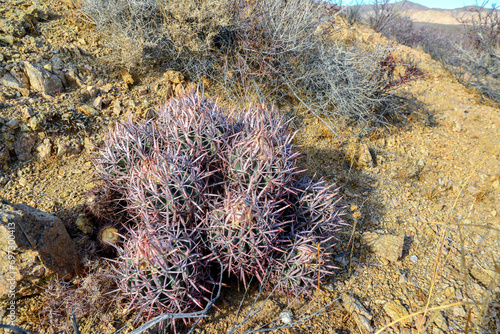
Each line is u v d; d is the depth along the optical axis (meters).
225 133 0.76
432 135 1.44
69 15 1.33
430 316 0.71
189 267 0.62
